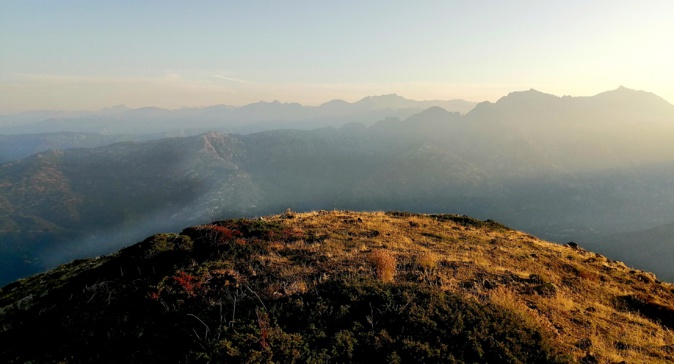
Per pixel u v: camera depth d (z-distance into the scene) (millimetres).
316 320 9117
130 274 12039
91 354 8523
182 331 8750
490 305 10359
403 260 14727
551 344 8992
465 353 8281
